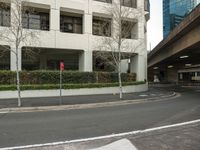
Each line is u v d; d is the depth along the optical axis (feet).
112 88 87.51
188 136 27.09
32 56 90.79
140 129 31.22
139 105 57.77
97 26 98.12
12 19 70.54
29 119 38.58
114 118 39.27
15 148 23.11
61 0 87.86
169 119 38.42
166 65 223.30
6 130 30.50
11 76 73.97
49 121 36.73
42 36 83.66
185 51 110.22
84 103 57.36
